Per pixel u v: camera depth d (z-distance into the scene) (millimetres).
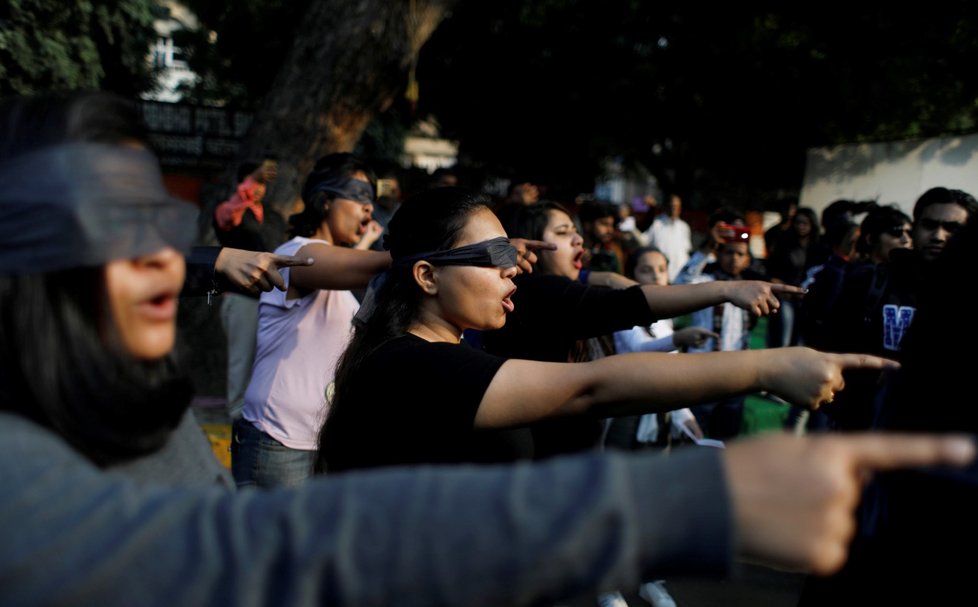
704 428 5363
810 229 8172
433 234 1885
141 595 623
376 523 637
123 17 9508
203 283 1954
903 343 1725
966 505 1317
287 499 672
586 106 17047
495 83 17016
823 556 598
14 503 644
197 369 6059
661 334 4027
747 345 5258
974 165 9898
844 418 3244
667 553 614
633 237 11289
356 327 2047
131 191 792
